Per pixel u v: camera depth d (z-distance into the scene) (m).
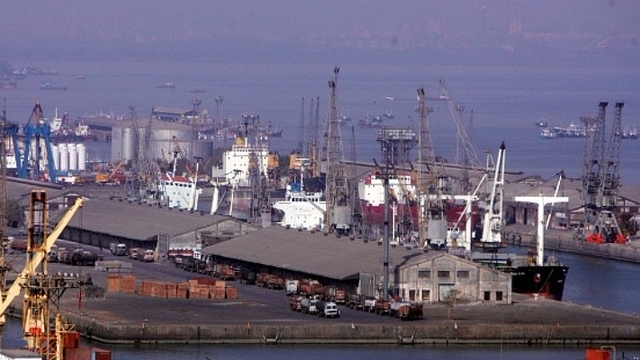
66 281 125.75
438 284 184.25
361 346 162.00
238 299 186.38
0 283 137.88
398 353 157.62
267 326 162.25
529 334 165.25
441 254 185.00
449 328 164.38
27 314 122.06
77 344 123.44
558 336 165.88
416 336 163.62
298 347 159.75
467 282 184.62
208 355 152.88
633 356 153.50
